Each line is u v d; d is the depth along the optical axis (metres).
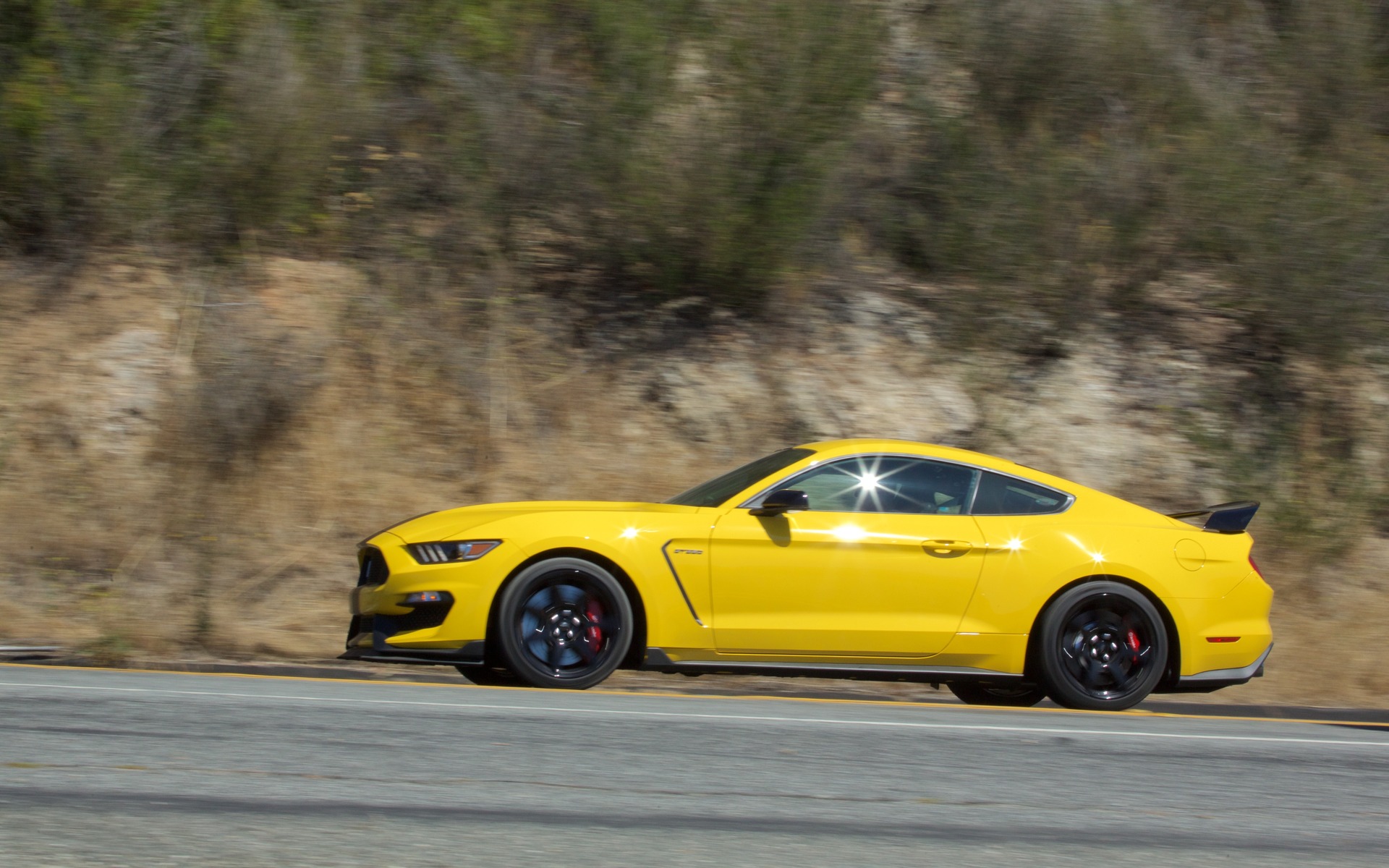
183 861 5.41
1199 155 21.31
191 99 19.88
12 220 19.03
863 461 11.85
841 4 20.39
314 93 19.95
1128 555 11.67
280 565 15.36
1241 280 20.81
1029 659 11.57
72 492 15.97
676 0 20.61
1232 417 19.34
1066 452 18.62
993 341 19.83
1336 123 22.98
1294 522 17.98
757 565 11.16
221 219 19.44
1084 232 20.81
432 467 17.09
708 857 5.90
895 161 21.80
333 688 10.13
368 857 5.60
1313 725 11.19
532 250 19.97
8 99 19.06
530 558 10.91
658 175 19.55
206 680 10.37
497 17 21.42
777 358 19.11
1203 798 7.75
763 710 10.09
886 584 11.30
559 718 9.09
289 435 16.91
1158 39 23.06
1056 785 7.84
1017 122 22.30
